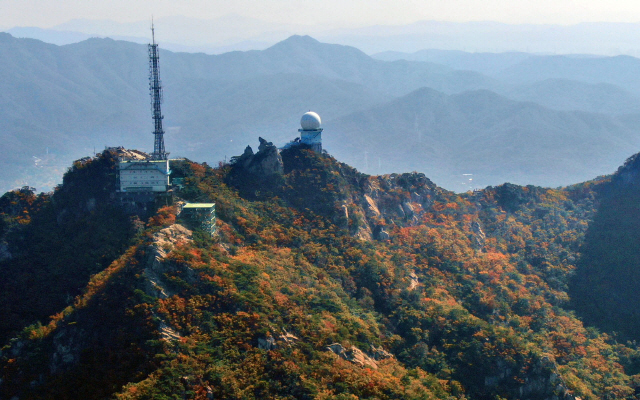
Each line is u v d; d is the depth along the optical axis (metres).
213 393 154.12
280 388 160.50
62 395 162.62
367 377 171.25
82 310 180.38
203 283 182.75
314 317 191.12
